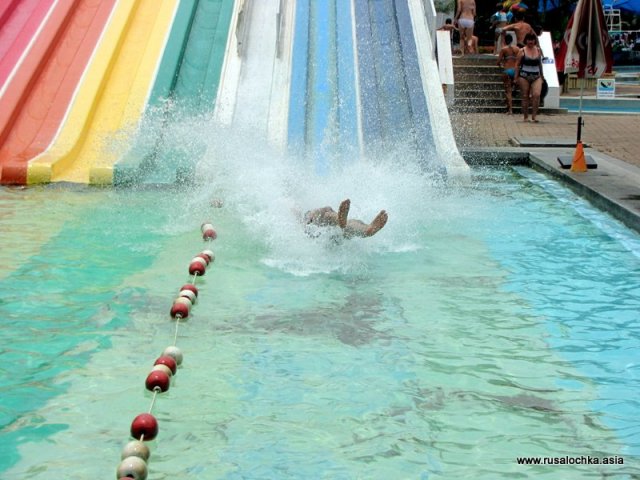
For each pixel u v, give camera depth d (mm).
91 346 4992
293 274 6594
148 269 6609
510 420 4055
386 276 6578
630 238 7672
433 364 4777
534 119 16422
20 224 7949
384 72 12125
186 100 11469
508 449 3756
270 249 7238
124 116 11055
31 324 5352
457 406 4215
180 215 8367
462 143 13422
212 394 4332
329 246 7258
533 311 5734
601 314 5660
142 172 9828
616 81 29734
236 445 3775
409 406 4215
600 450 3742
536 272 6684
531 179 10867
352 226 6859
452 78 17312
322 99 11453
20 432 3889
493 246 7492
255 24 13156
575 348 5035
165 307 5730
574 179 9922
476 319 5570
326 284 6344
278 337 5191
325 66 12141
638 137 14164
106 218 8234
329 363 4773
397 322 5504
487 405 4230
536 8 31391
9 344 4996
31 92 11281
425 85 11836
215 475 3502
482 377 4594
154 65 11984
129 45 12547
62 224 7973
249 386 4441
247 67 12156
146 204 8852
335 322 5492
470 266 6863
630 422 4035
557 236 7824
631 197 8703
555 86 18453
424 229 8109
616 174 10266
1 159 9992
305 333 5273
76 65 11852
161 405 4191
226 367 4695
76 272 6496
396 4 13359
